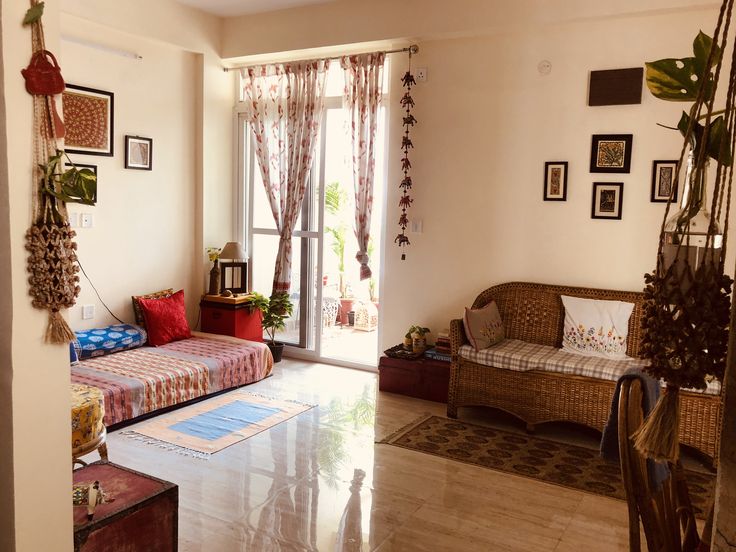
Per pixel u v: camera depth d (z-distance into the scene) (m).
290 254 5.84
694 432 3.68
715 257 0.98
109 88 5.03
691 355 0.98
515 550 2.77
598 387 4.00
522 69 4.74
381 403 4.80
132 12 5.02
